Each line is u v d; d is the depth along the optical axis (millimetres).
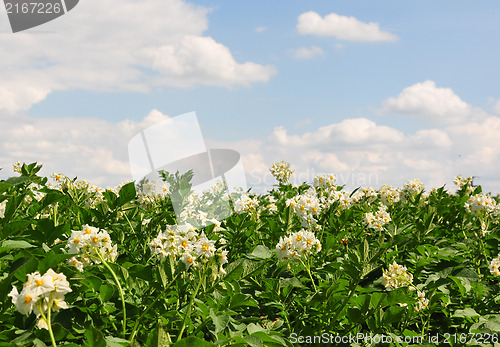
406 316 3586
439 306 3855
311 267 4145
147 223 4609
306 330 3184
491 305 4023
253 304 3076
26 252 2570
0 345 2203
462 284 3863
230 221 4398
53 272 2320
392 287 3645
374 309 3178
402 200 7203
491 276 4570
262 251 4113
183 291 3166
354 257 3283
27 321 2594
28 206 4977
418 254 4730
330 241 4293
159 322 2307
